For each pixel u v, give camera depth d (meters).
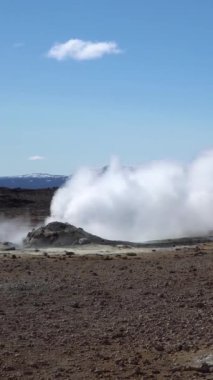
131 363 10.60
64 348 11.67
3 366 10.41
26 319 14.20
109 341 12.21
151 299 16.47
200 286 18.30
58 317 14.41
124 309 15.25
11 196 73.62
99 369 10.19
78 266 23.16
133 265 23.33
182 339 12.25
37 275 20.72
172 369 10.19
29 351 11.46
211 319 13.98
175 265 23.08
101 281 19.45
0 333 12.87
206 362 10.46
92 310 15.16
